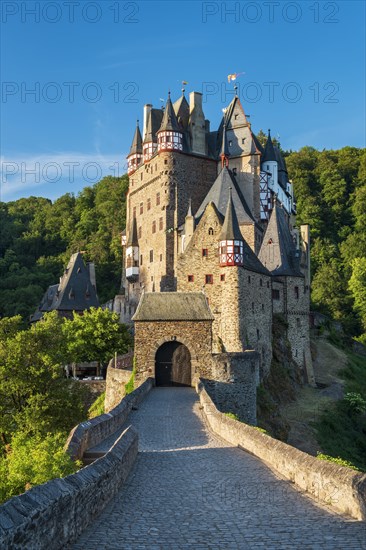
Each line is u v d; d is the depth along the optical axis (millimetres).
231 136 88125
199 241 63312
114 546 10180
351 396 65812
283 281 72625
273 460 17766
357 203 126375
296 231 83688
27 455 19516
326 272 107438
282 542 10273
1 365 43000
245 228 75312
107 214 143875
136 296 93438
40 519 9023
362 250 113750
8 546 7879
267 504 13164
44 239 144250
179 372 46219
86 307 90250
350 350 88188
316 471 13984
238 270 60719
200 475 16875
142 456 20531
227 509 12789
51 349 44531
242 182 85375
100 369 69812
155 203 88750
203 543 10312
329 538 10414
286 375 67375
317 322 88750
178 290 63438
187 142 89000
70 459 18250
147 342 46000
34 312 105938
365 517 11461
